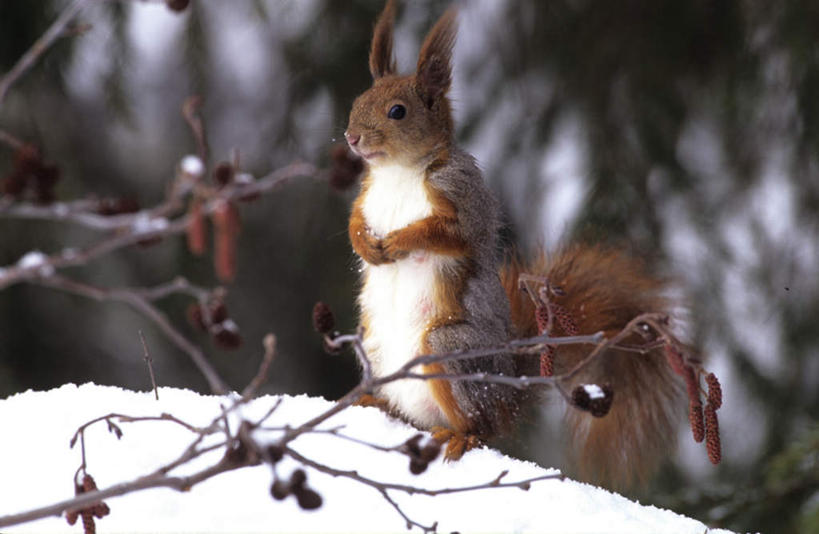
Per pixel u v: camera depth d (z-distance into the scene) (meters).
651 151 11.29
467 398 7.12
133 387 14.12
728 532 6.23
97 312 13.89
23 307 13.43
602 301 8.66
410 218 7.28
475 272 7.29
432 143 7.31
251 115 13.88
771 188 11.80
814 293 11.63
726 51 11.49
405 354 7.28
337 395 14.41
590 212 10.98
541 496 6.13
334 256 12.42
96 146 13.80
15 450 6.31
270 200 13.70
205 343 13.91
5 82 3.96
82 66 11.84
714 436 5.14
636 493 10.16
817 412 11.38
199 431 4.73
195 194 3.69
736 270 11.51
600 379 8.74
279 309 13.95
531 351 4.87
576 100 11.74
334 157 3.82
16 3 11.28
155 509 5.68
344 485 6.04
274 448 3.98
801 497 9.32
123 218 3.62
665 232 11.04
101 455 6.22
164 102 14.80
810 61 11.03
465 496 6.08
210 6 12.48
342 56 11.72
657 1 11.63
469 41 12.51
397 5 11.85
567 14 11.98
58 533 5.49
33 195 3.73
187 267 12.06
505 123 12.22
